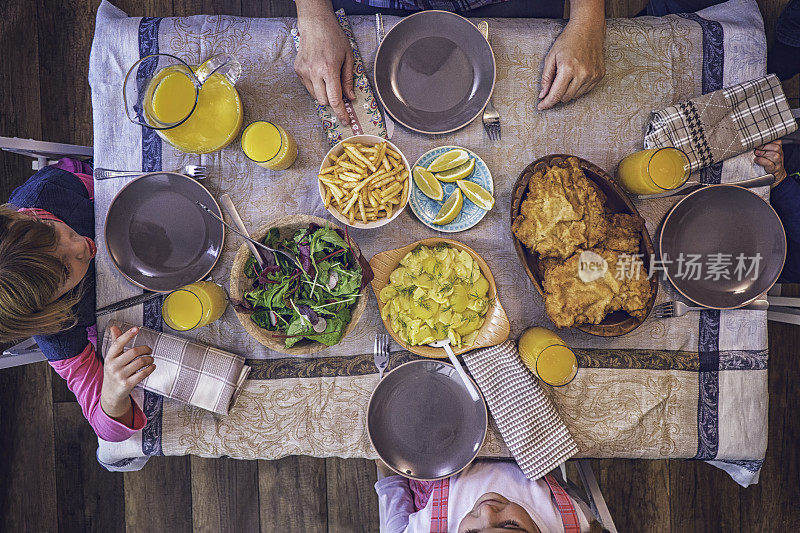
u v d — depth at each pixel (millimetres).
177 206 1047
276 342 972
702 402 1089
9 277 881
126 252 1044
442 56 1061
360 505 1872
